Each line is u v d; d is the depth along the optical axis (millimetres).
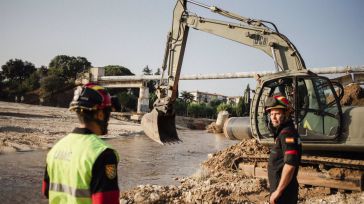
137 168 13422
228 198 7547
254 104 9141
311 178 8516
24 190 8836
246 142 11969
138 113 50562
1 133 19438
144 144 23734
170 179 11383
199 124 64062
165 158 16938
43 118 34062
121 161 15156
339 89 8758
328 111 8289
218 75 42656
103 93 2193
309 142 8305
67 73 88875
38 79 83438
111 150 1979
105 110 2205
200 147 24062
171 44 11383
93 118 2145
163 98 10555
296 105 8367
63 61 95250
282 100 4238
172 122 10664
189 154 19219
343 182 8055
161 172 12734
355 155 8633
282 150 4246
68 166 1993
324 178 8320
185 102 86438
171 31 11469
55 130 23953
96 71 54438
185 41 11297
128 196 7434
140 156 17266
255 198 7766
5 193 8445
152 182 10773
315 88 8438
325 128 8242
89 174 1906
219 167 11180
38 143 17688
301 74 8391
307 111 8398
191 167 14188
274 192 4078
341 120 8055
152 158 16703
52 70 85875
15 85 81875
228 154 11445
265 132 8914
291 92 8727
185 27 11305
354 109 8125
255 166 10023
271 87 8977
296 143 4105
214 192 7605
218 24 10883
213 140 32844
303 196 8234
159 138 10023
